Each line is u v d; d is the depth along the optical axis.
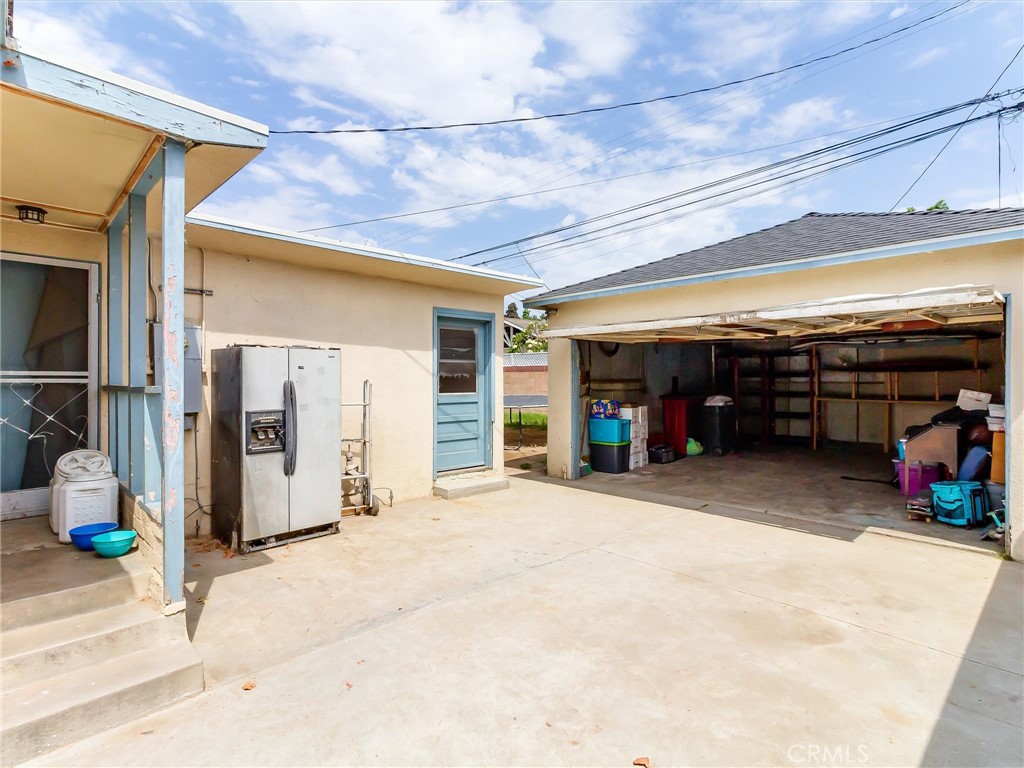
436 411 6.95
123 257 4.25
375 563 4.31
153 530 2.96
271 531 4.62
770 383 12.15
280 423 4.66
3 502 3.88
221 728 2.25
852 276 5.39
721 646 2.98
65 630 2.58
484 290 7.25
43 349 4.04
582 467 8.45
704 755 2.09
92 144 2.91
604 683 2.60
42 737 2.10
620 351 9.98
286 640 3.02
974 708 2.40
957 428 6.52
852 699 2.47
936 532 5.24
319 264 5.57
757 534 5.22
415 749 2.12
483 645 2.97
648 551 4.68
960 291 4.36
